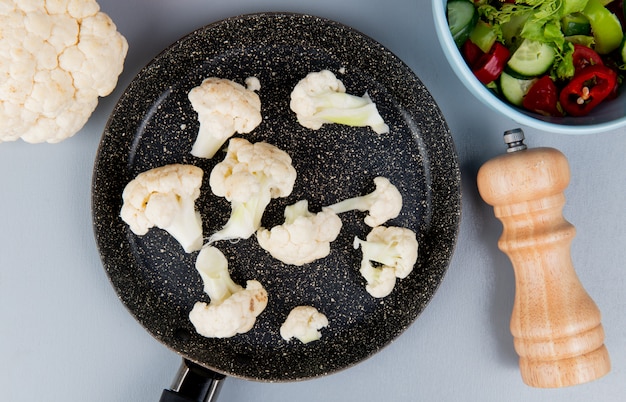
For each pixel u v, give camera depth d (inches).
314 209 24.1
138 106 23.6
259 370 24.3
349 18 24.6
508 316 25.0
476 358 25.1
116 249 23.9
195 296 24.1
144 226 23.2
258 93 24.0
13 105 21.3
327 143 24.1
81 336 24.3
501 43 21.7
